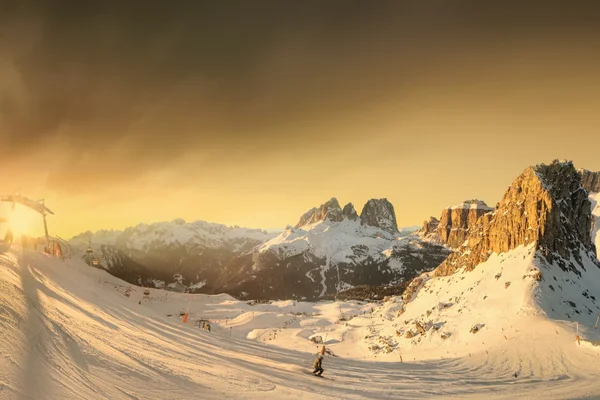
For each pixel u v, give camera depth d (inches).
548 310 3154.5
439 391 1242.6
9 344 557.6
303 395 812.6
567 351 2352.4
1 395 432.8
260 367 1053.2
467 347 3002.0
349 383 1123.9
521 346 2615.7
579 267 3843.5
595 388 1535.4
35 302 799.7
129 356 741.9
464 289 4306.1
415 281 5802.2
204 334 1487.5
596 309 3270.2
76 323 799.7
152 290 6978.4
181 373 746.8
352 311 7800.2
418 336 3725.4
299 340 4948.3
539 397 1309.1
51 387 500.7
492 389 1429.6
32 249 1581.0
